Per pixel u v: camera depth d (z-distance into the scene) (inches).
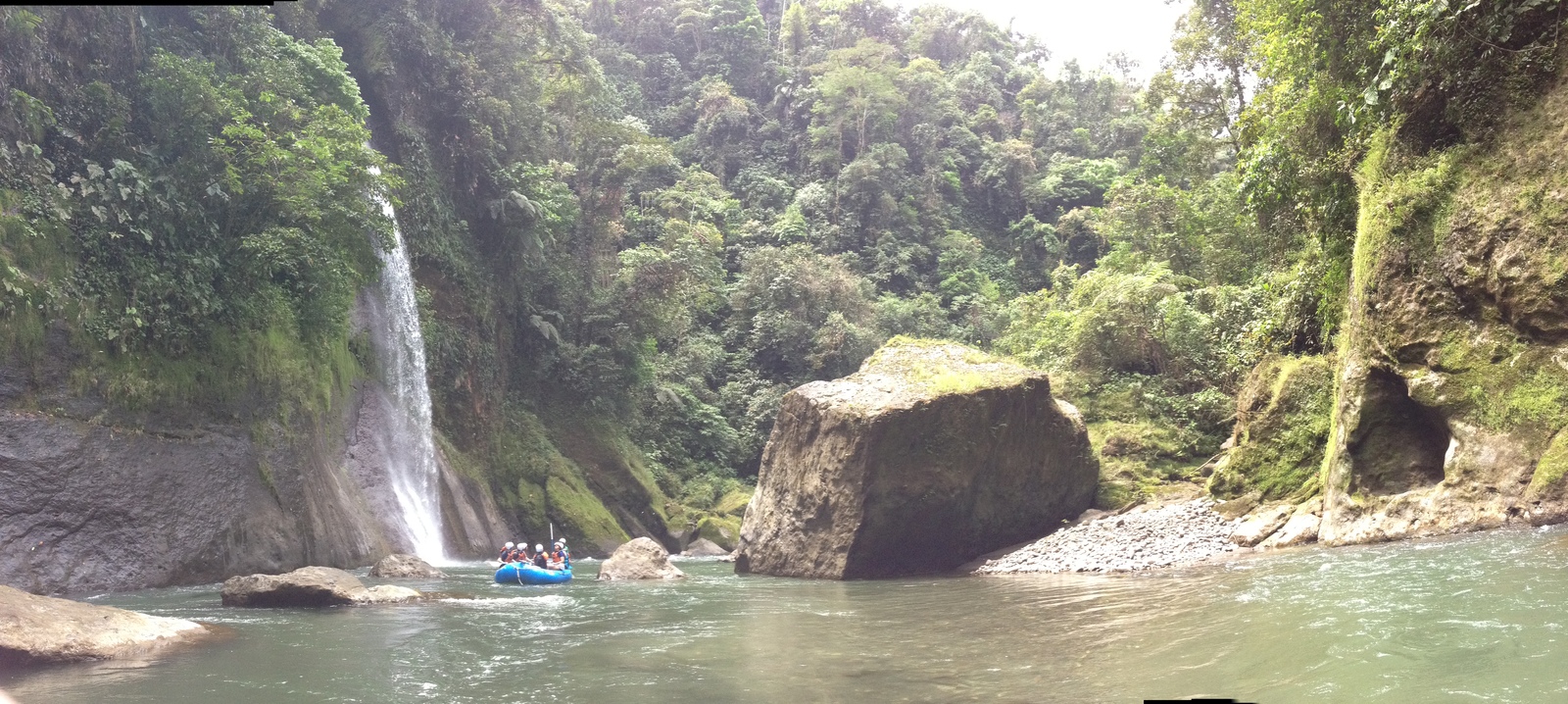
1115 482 812.6
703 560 1201.4
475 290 1433.3
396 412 1163.9
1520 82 404.8
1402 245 440.8
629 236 2062.0
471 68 1481.3
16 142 733.3
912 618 433.7
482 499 1289.4
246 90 936.3
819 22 3599.9
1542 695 185.9
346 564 915.4
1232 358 898.1
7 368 665.6
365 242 1048.8
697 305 2078.0
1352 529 463.8
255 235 884.0
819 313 2220.7
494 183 1486.2
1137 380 979.3
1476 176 414.9
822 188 2738.7
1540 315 385.1
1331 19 550.0
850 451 694.5
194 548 757.3
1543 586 271.0
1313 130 581.6
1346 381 485.7
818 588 620.7
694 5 3260.3
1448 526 405.1
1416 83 448.8
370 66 1333.7
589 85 1847.9
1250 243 1068.5
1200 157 1240.8
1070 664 289.1
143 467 736.3
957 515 711.7
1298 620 282.7
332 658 354.0
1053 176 2999.5
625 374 1670.8
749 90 3193.9
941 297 2613.2
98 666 339.3
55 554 666.2
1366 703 198.5
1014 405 720.3
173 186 824.3
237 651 370.9
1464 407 409.1
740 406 2006.6
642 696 279.4
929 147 3021.7
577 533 1368.1
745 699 270.4
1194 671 254.2
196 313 812.0
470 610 515.2
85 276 738.8
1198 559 549.0
